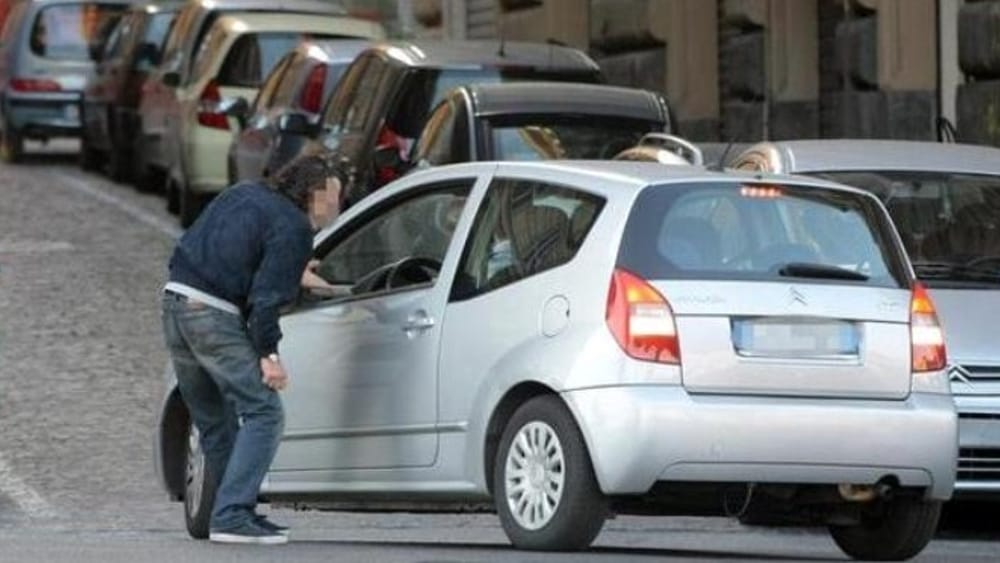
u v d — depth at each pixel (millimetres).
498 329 25016
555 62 43312
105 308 48812
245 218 25750
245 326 26000
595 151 39094
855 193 25422
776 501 25219
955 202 32875
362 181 41812
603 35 64812
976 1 46438
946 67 48625
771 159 33219
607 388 23656
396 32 81688
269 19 60188
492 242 25688
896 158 33438
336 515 33281
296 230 25719
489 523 32531
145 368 43062
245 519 26031
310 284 27844
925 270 31797
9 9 91375
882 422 24375
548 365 24188
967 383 29688
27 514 32312
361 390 26922
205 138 59219
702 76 60719
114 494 33969
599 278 24078
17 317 47812
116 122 72375
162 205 67000
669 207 24391
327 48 50969
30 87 79438
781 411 23938
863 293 24688
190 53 63781
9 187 72562
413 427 26094
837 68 53188
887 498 25453
